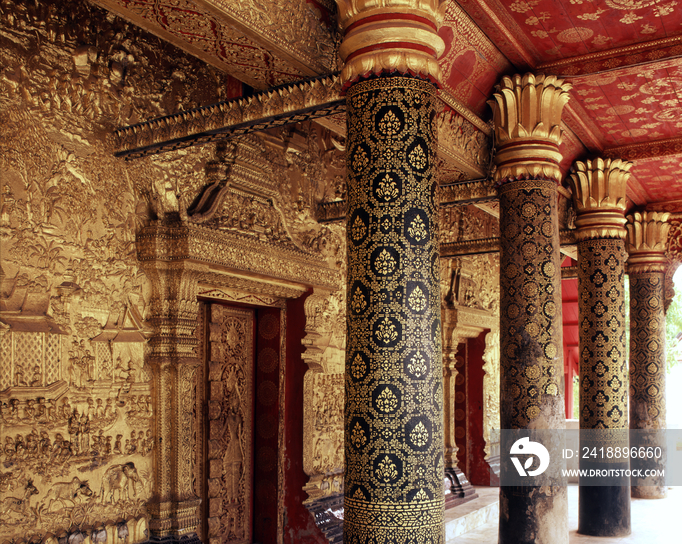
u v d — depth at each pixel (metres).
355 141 3.91
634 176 10.62
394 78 3.85
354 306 3.77
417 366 3.63
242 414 7.52
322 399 8.13
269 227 7.21
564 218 9.36
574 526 9.47
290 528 7.50
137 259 5.75
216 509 6.91
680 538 8.51
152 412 5.74
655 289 11.85
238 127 5.00
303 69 4.46
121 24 5.71
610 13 5.64
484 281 12.74
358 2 3.91
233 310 7.48
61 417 4.97
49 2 5.12
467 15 5.52
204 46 4.27
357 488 3.62
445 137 5.91
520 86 6.22
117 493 5.37
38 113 4.98
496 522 10.45
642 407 11.88
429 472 3.59
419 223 3.76
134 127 5.46
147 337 5.75
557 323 6.05
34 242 4.89
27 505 4.68
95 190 5.41
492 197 6.88
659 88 7.15
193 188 6.38
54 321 4.99
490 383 12.87
